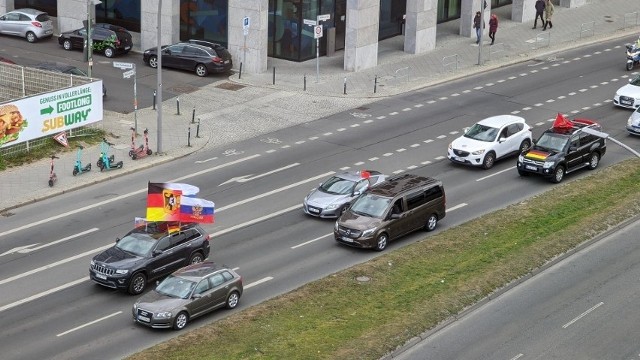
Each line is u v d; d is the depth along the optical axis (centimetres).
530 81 7538
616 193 5609
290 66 7700
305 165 5881
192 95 6975
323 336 4000
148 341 3981
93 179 5591
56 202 5331
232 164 5884
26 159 5822
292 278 4531
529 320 4278
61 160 5834
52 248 4797
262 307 4209
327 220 5172
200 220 4569
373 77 7475
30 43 8000
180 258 4528
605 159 6134
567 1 9662
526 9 9112
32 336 4006
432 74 7594
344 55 7738
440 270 4625
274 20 7812
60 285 4447
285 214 5231
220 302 4206
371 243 4784
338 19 8031
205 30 7912
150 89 7056
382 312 4228
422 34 8069
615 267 4784
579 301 4444
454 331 4178
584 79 7625
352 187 5231
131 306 4272
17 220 5103
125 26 8450
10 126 5788
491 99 7119
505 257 4778
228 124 6500
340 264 4688
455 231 5041
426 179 5131
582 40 8631
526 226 5131
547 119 6738
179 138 6231
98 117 6284
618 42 8662
